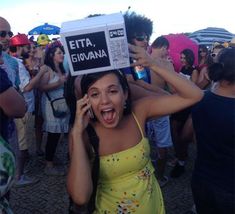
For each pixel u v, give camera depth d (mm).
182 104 1628
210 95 1946
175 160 4195
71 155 1504
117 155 1564
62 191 3707
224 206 1907
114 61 1430
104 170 1567
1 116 1764
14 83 3232
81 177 1449
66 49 1399
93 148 1570
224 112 1856
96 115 1531
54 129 3959
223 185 1889
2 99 1711
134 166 1589
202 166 1986
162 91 1927
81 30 1367
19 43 5285
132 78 1874
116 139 1592
